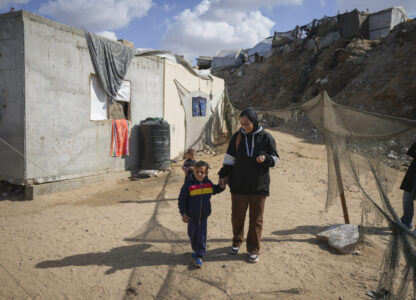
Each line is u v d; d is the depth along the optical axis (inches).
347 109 156.9
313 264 140.6
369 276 129.3
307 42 1347.2
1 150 263.0
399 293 92.6
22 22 246.4
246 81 1466.5
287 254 151.0
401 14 1162.0
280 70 1379.2
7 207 233.6
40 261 142.4
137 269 135.6
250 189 139.5
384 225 192.1
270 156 137.3
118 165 354.3
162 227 191.5
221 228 189.3
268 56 1493.6
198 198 137.1
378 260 145.3
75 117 297.0
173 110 472.7
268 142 139.4
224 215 215.9
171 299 113.3
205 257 148.3
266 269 136.0
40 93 262.8
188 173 209.5
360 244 159.8
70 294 115.8
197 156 520.7
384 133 141.3
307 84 1177.4
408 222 170.1
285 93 1226.6
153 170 374.0
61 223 197.6
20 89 251.1
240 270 134.8
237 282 125.0
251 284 123.5
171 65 458.9
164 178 357.4
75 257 147.1
